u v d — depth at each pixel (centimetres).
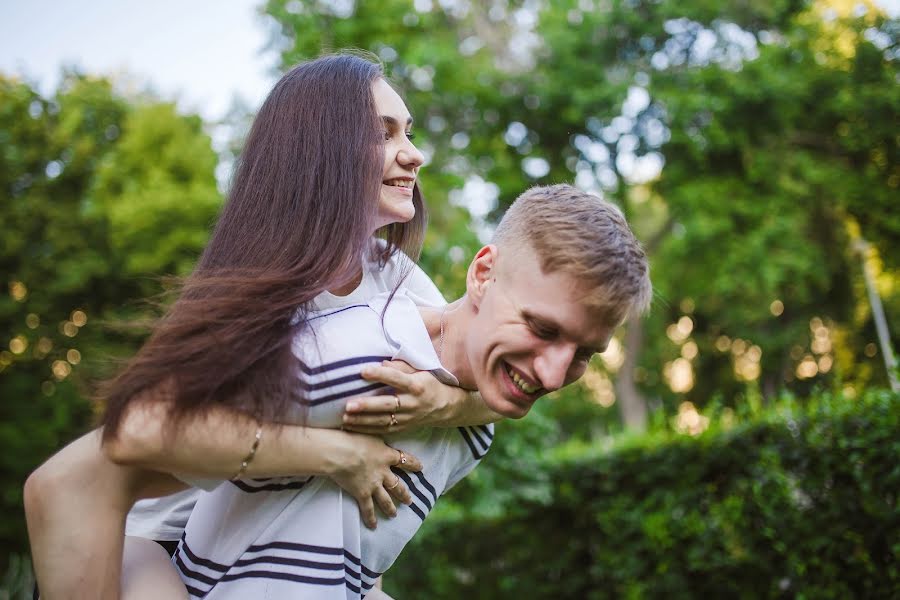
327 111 137
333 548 121
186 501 145
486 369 122
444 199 1047
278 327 119
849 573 363
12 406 1428
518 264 120
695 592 436
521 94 1408
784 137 1445
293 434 117
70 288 1552
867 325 1425
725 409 468
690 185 1408
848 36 1433
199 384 108
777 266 1388
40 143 1695
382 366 125
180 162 1684
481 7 1483
